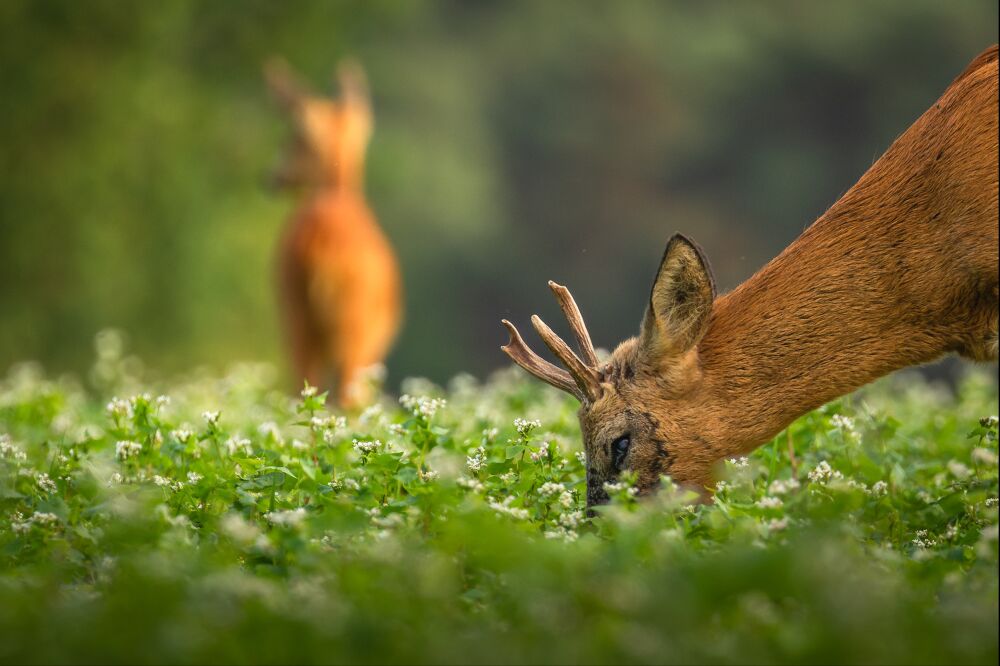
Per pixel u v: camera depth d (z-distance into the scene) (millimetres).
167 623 6355
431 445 10453
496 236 59688
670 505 8648
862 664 6242
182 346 37781
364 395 17641
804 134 67375
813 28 66625
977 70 9914
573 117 66000
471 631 6730
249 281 38719
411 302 56625
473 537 7793
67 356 36500
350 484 9477
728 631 6766
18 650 6188
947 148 9820
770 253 63625
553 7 67438
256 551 8102
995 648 6457
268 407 15500
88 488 9320
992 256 9672
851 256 9977
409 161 49375
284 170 25016
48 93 35812
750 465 10438
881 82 67188
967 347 10031
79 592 7547
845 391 10070
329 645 6277
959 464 10789
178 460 10336
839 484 9617
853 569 7371
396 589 7020
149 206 37469
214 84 38938
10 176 35875
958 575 7746
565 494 9203
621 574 7312
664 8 69438
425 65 61625
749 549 7488
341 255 23484
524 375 17281
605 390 9977
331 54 40469
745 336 9969
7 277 36094
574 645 6336
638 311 62094
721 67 67312
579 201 64875
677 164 66312
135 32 36562
